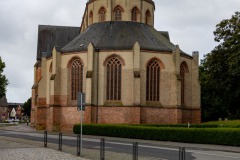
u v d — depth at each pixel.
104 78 61.91
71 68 64.06
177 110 61.59
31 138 44.50
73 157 26.14
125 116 60.62
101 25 68.94
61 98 64.38
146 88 61.91
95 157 26.42
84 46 63.62
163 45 64.50
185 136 41.31
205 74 68.50
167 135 43.19
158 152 30.45
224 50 62.72
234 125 47.84
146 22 71.88
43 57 71.50
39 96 70.81
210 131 39.16
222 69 64.50
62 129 63.66
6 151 29.41
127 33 65.88
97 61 62.06
